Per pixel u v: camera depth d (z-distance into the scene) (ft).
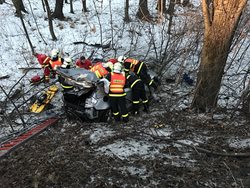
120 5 65.77
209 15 24.52
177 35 37.81
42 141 23.53
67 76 26.81
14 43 45.98
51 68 35.29
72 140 23.12
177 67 39.60
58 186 16.93
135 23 49.57
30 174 18.45
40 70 39.19
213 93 26.43
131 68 30.12
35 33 49.83
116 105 25.91
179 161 19.11
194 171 17.92
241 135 22.77
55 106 30.96
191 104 27.73
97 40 48.01
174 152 20.29
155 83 31.86
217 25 24.30
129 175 17.61
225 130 23.61
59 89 34.09
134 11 60.49
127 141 21.97
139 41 45.88
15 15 55.88
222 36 24.49
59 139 23.77
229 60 42.09
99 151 20.58
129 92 27.78
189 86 35.35
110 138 22.50
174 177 17.39
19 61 41.27
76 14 60.85
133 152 20.33
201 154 20.01
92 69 29.25
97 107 25.93
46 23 54.29
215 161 19.17
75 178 17.49
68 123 26.76
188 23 41.55
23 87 35.17
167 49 41.27
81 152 20.72
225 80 36.83
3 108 30.50
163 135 22.95
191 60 40.70
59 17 56.75
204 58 25.81
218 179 17.26
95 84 26.25
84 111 26.14
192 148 20.72
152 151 20.48
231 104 29.99
